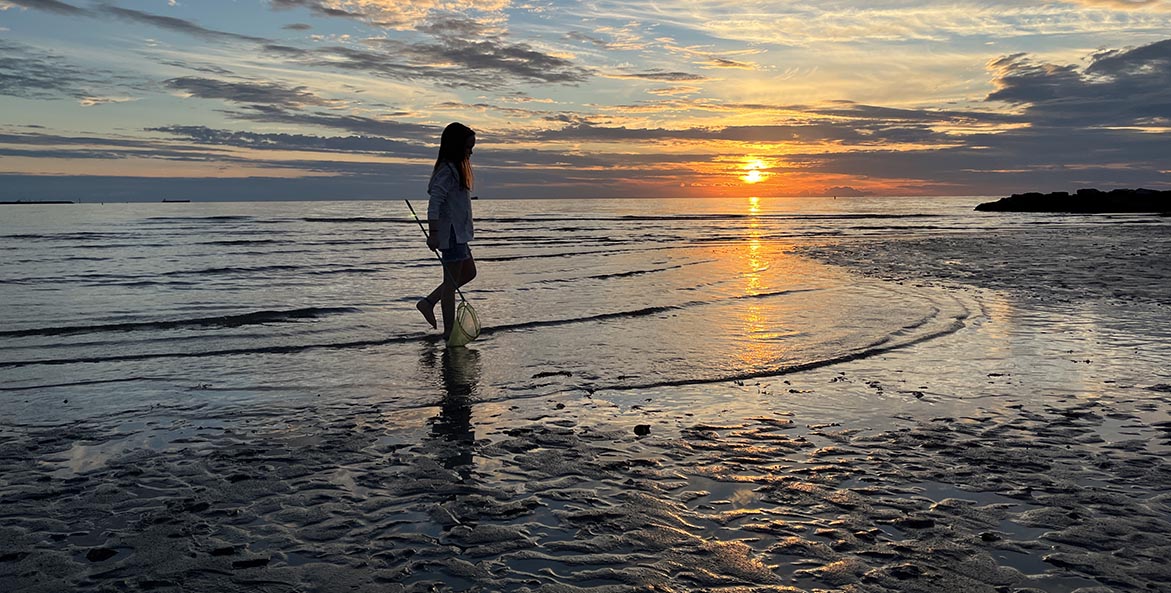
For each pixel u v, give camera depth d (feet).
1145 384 20.25
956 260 63.05
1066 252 70.23
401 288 44.65
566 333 28.63
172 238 99.71
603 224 168.55
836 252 75.05
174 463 14.28
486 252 76.18
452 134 26.11
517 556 10.32
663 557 10.28
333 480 13.38
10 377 21.52
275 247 82.99
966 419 17.08
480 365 23.18
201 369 22.68
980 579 9.56
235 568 9.95
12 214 214.28
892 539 10.81
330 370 22.53
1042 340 26.68
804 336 27.78
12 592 9.21
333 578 9.68
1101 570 9.78
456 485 13.14
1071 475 13.41
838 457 14.55
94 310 35.35
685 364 23.18
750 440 15.67
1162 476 13.30
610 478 13.48
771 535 10.99
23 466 14.02
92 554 10.24
